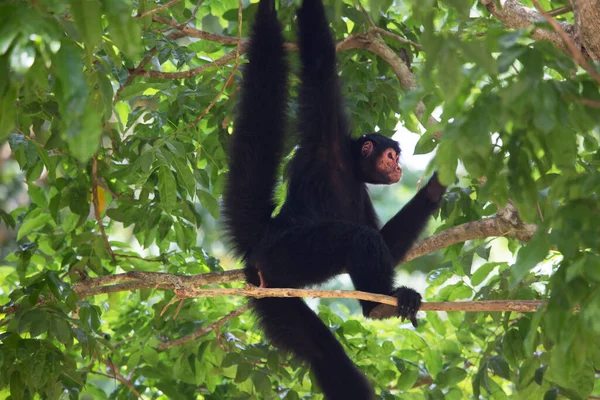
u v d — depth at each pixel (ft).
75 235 41.01
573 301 20.72
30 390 33.19
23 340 33.78
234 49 43.80
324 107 40.65
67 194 40.27
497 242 86.79
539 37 31.99
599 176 20.29
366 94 46.24
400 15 50.78
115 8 16.71
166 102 44.50
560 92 18.97
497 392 43.42
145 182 39.91
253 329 46.62
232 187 37.96
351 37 43.39
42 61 17.39
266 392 40.73
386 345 43.78
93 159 39.88
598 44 29.30
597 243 20.13
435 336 45.80
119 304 48.70
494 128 19.58
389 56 43.34
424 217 41.78
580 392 29.68
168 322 44.11
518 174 22.48
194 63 46.70
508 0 35.37
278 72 36.83
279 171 38.40
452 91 18.26
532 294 39.52
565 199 21.52
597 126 20.45
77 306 37.29
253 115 37.09
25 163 38.27
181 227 42.39
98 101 27.91
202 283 39.22
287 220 39.29
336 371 38.86
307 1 38.91
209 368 44.39
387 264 36.04
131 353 44.65
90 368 45.85
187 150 42.09
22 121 35.73
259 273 35.17
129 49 17.24
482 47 17.83
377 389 42.63
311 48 39.58
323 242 37.11
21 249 41.52
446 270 44.88
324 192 42.32
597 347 23.80
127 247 45.09
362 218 44.96
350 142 44.96
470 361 45.16
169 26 45.65
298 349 39.32
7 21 15.65
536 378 35.91
